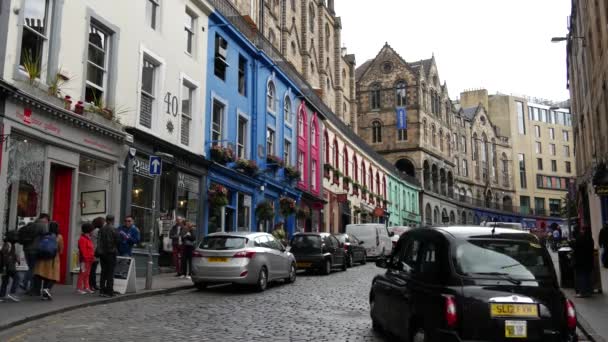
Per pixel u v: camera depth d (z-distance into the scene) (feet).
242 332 28.30
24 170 39.78
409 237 26.48
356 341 26.48
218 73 75.51
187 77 65.72
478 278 20.34
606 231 62.54
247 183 81.51
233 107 78.69
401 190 193.57
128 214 52.03
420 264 23.35
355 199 143.23
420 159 217.15
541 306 19.57
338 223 128.67
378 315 27.81
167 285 47.16
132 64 54.80
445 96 249.34
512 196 302.25
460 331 19.24
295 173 97.55
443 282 20.72
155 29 60.44
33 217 40.50
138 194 54.80
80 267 40.37
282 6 142.72
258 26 124.77
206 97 70.38
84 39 47.39
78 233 46.62
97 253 39.09
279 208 93.35
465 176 266.36
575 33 95.55
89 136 46.93
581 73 88.99
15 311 30.99
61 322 29.91
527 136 318.86
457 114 264.52
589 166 83.92
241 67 83.92
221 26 75.36
